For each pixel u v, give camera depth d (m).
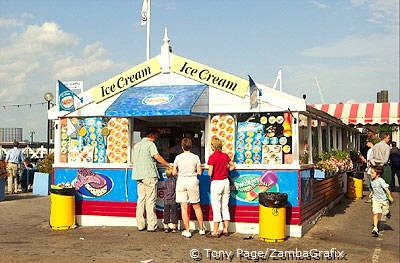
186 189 9.14
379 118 19.95
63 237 9.05
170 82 10.34
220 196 9.14
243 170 9.58
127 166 10.29
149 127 11.25
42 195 17.38
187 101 9.46
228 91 9.89
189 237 9.02
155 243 8.47
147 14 10.99
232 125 9.89
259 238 8.91
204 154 10.13
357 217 11.84
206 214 9.78
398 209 13.18
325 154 12.92
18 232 9.65
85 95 10.75
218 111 9.94
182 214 9.13
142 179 9.63
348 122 20.30
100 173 10.44
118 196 10.32
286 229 9.28
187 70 10.20
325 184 12.52
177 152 11.20
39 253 7.62
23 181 19.02
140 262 7.04
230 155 9.86
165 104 9.52
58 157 10.90
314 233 9.62
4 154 21.48
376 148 15.05
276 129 9.66
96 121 10.73
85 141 10.78
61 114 10.86
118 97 10.34
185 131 11.12
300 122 10.07
